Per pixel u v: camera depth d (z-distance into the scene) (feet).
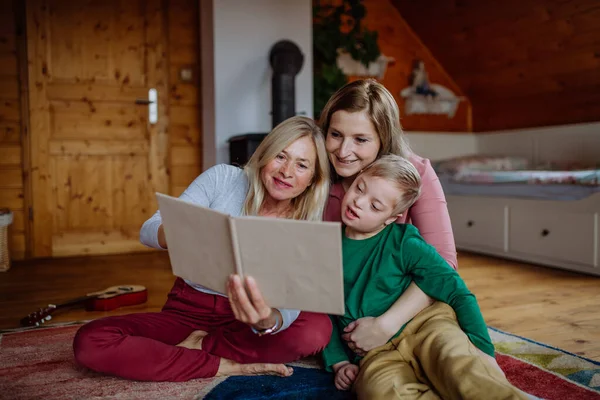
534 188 10.16
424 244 4.32
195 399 4.05
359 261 4.48
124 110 12.17
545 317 6.56
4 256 10.12
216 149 11.21
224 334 4.53
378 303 4.35
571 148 12.68
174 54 12.46
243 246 3.47
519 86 13.94
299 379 4.48
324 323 4.45
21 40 11.29
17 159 11.44
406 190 4.26
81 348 4.07
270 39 11.44
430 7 14.21
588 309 6.93
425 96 15.35
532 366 4.77
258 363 4.46
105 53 11.93
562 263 9.73
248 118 11.39
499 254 11.24
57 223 11.78
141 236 4.54
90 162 11.97
